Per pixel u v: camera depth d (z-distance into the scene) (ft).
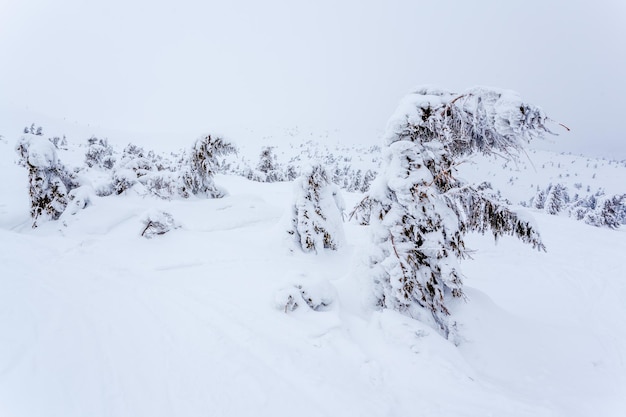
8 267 28.30
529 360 21.35
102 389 14.40
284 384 15.62
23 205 58.13
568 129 16.39
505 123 17.58
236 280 29.14
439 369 17.90
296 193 41.39
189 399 14.15
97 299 23.49
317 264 38.50
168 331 19.53
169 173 65.36
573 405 16.85
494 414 14.98
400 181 21.07
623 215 173.68
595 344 25.54
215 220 54.49
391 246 23.26
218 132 62.80
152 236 39.96
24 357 16.07
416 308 22.68
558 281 47.03
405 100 21.81
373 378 17.07
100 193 61.05
